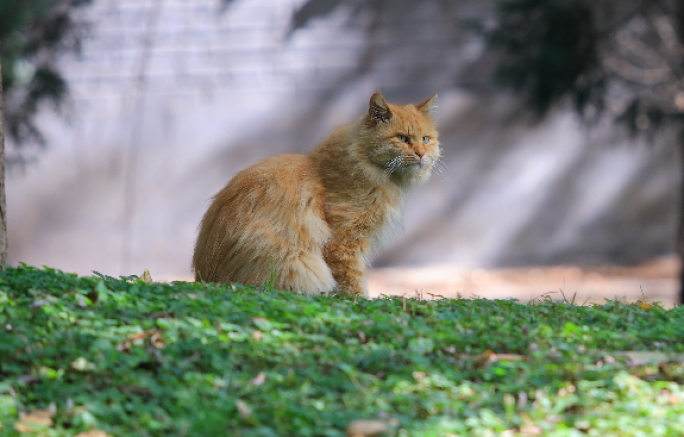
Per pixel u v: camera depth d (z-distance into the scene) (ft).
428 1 65.21
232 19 65.36
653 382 15.35
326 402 13.89
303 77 65.62
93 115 65.36
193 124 65.87
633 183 64.90
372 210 24.31
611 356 16.44
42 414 13.15
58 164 65.57
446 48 65.31
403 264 65.77
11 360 14.78
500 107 65.21
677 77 58.08
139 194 65.87
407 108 25.91
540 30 53.06
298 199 23.79
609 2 61.52
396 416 13.44
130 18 64.90
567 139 64.95
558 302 22.76
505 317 19.48
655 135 61.11
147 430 12.83
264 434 12.58
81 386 13.96
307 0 65.31
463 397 14.34
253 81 65.62
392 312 19.51
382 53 65.57
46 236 65.77
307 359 15.34
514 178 65.41
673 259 63.87
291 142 65.87
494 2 63.00
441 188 65.67
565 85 52.65
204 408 13.28
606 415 13.61
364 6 65.41
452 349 16.47
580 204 65.26
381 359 15.56
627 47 61.46
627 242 65.00
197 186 65.92
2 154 22.61
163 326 16.31
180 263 65.98
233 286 21.07
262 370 15.03
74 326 16.22
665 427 13.29
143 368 15.15
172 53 65.36
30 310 16.83
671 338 18.08
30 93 59.57
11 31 53.42
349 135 24.84
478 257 65.67
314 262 23.67
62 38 62.69
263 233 23.29
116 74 65.10
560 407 13.79
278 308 18.15
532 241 65.51
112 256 65.77
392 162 24.70
